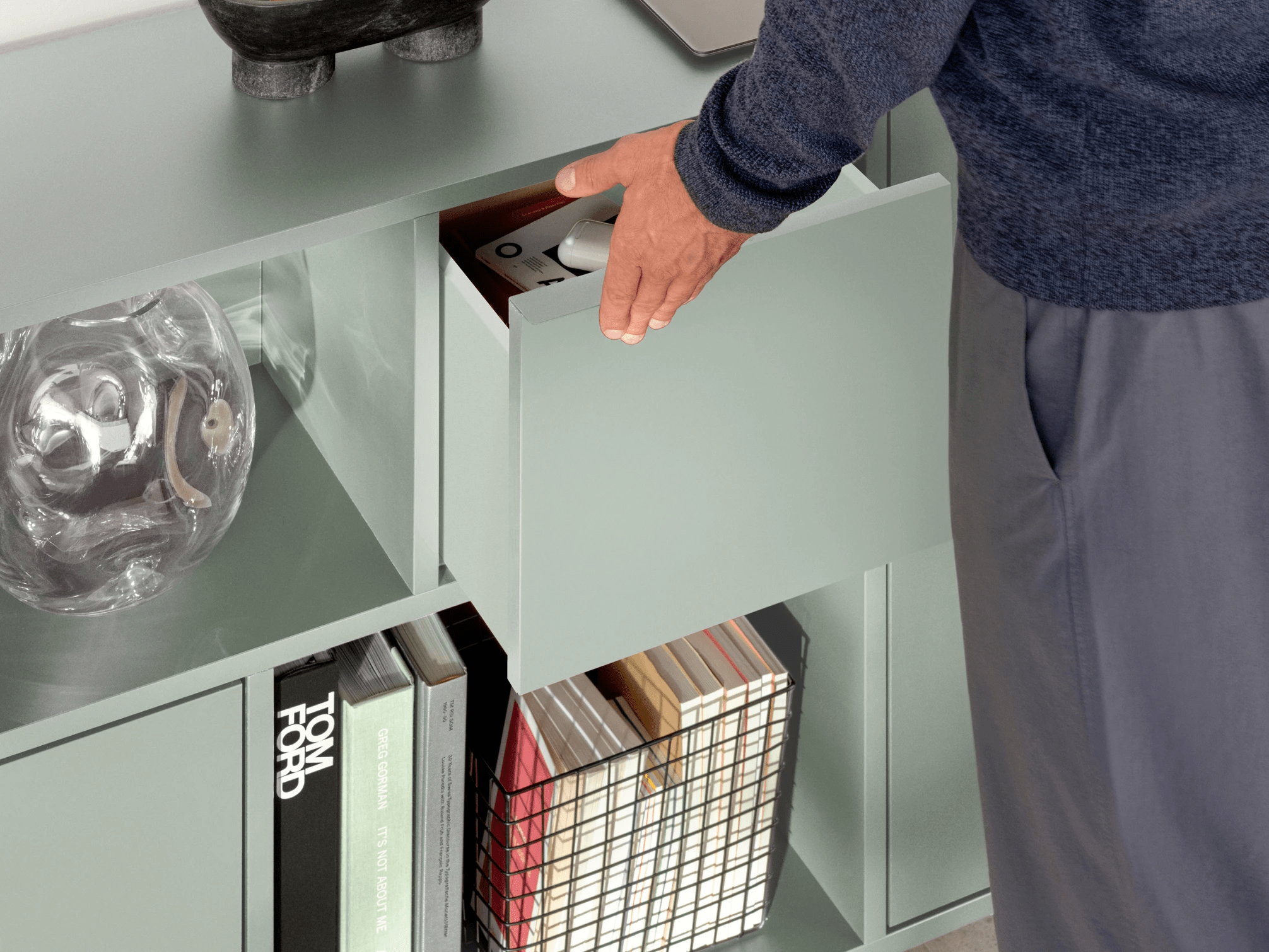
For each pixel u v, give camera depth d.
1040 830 1.03
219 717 1.02
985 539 0.95
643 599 0.94
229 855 1.08
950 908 1.42
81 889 1.03
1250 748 0.96
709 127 0.79
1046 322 0.85
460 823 1.20
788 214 0.82
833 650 1.27
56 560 0.96
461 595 1.06
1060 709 0.95
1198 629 0.91
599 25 1.05
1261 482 0.87
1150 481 0.87
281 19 0.89
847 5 0.72
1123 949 1.03
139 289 0.84
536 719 1.19
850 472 0.97
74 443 0.93
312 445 1.17
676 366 0.85
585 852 1.24
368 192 0.88
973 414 0.92
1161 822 0.97
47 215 0.87
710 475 0.91
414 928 1.24
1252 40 0.72
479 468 0.95
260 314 1.22
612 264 0.82
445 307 0.93
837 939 1.39
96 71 1.00
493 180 0.90
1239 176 0.76
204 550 1.02
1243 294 0.81
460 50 1.01
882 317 0.91
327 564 1.07
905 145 1.18
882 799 1.30
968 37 0.78
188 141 0.93
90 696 0.96
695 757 1.24
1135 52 0.73
